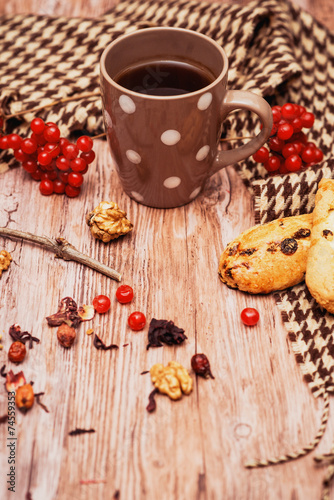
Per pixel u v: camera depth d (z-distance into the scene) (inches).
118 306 17.8
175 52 19.3
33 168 20.2
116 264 18.7
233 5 23.6
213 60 18.8
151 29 18.8
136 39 18.9
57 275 18.4
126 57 19.1
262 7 22.9
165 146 17.9
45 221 19.7
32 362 16.7
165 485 14.8
